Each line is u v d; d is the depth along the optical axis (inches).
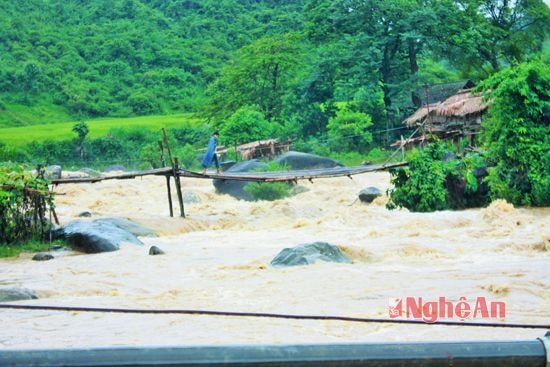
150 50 6766.7
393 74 3171.8
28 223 959.6
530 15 3385.8
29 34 6776.6
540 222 1045.2
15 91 5876.0
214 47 6835.6
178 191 1191.6
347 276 651.5
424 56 3412.9
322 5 3245.6
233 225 1171.3
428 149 1269.7
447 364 204.2
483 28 3196.4
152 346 195.0
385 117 3061.0
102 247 891.4
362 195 1419.8
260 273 684.1
